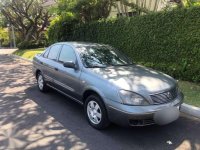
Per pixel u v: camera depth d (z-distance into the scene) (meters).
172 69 9.04
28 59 17.94
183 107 6.10
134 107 4.46
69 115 5.96
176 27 8.96
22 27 29.69
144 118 4.47
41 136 4.88
